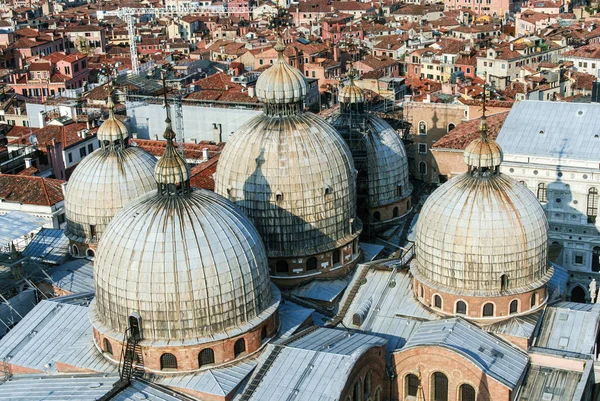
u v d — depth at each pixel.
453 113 124.56
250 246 66.06
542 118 101.94
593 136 97.50
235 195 78.19
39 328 73.69
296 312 74.12
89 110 154.00
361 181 92.62
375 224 94.06
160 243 63.06
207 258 63.19
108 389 63.88
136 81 168.50
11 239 83.50
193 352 63.94
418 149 127.69
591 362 68.75
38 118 165.50
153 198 66.50
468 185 72.44
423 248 74.38
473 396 68.31
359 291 79.62
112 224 66.44
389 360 72.00
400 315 75.81
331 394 61.56
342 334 71.56
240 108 141.12
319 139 78.31
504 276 71.12
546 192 97.06
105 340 67.44
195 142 144.62
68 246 92.44
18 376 68.94
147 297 62.72
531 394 67.88
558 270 86.56
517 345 70.94
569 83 164.75
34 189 108.62
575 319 73.50
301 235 77.81
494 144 71.94
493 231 70.38
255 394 62.97
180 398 63.06
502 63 193.62
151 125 146.50
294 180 76.44
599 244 96.00
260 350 67.19
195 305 62.94
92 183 87.19
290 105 79.19
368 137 93.19
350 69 95.94
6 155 131.38
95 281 66.94
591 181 94.12
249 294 65.44
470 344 69.50
